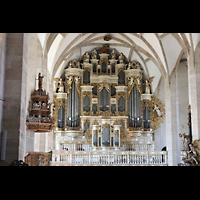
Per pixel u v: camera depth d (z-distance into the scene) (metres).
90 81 29.03
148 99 29.25
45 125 16.81
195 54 22.48
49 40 22.30
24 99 13.05
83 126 28.23
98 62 29.58
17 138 12.23
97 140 26.70
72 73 28.72
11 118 12.34
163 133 29.56
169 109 27.66
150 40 26.23
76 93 28.59
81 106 28.55
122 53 29.94
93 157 24.67
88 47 29.48
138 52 29.06
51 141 25.59
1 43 12.42
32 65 18.22
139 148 27.75
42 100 17.28
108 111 28.61
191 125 22.36
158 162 25.25
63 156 24.48
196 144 20.61
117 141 26.73
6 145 12.19
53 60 25.69
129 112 28.91
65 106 28.33
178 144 27.34
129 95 29.11
